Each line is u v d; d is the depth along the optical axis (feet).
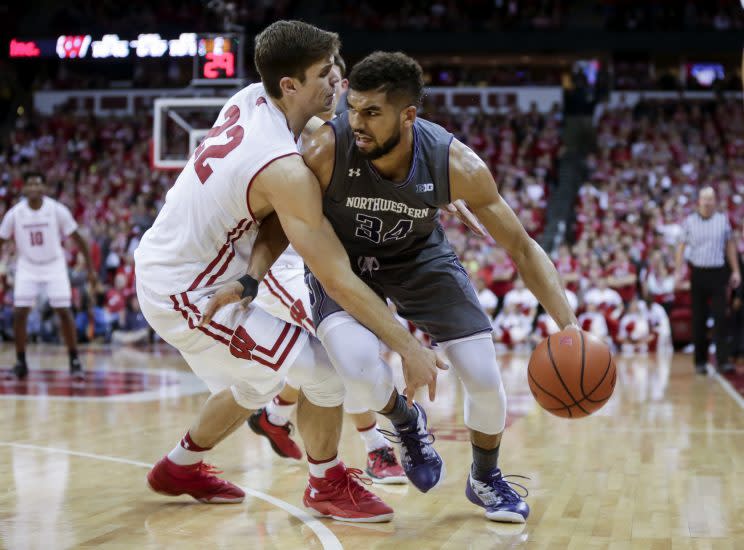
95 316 40.45
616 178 49.96
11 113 64.54
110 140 57.62
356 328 9.09
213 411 10.09
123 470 12.39
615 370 8.87
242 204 8.89
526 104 60.29
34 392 21.98
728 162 51.70
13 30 63.57
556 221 49.16
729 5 61.05
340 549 8.48
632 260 38.75
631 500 10.66
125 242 42.55
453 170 8.73
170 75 62.23
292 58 8.89
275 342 9.22
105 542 8.66
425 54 65.26
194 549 8.45
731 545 8.59
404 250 9.41
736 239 37.70
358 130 8.21
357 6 64.59
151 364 30.42
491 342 9.42
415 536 9.00
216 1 30.22
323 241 8.53
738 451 14.28
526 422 17.76
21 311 24.88
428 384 8.55
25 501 10.46
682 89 61.31
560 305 9.21
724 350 28.37
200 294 9.25
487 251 40.11
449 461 13.29
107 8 63.36
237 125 9.16
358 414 11.73
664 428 16.94
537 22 62.13
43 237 24.44
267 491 11.16
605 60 64.80
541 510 10.17
